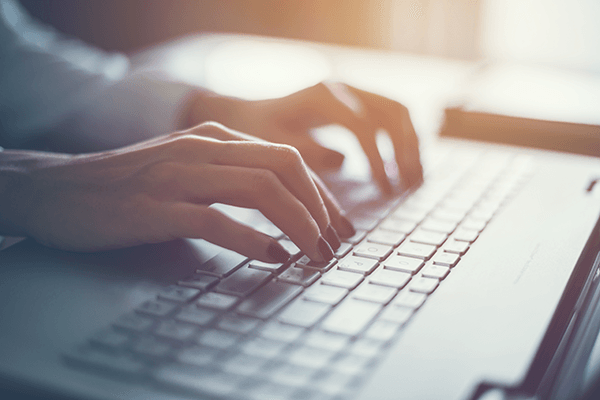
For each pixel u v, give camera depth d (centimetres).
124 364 26
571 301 34
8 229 42
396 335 28
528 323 28
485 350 26
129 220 39
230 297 32
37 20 158
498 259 37
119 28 158
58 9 158
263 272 36
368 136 57
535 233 42
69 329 29
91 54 108
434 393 23
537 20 119
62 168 44
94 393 24
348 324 29
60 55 93
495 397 23
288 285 34
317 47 121
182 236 38
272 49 115
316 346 27
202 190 39
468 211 47
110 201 40
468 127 70
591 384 27
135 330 29
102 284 34
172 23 154
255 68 100
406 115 59
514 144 68
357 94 63
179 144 42
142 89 72
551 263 36
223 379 25
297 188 39
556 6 117
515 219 45
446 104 73
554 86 85
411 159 57
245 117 67
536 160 61
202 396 24
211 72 95
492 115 68
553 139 66
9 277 35
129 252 39
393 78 98
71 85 86
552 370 27
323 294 33
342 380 24
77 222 40
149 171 41
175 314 30
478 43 126
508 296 32
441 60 116
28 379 25
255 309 31
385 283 34
